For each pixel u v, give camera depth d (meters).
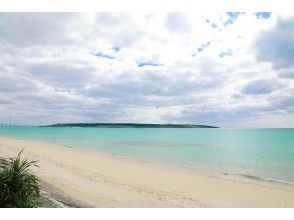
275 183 17.25
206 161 28.17
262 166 25.56
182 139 71.44
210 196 12.93
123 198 11.02
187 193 13.20
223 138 79.38
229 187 15.12
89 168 18.64
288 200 12.77
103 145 45.25
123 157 28.22
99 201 10.05
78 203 8.95
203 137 85.00
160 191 13.16
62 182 12.48
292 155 34.72
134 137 78.44
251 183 16.80
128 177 16.31
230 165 25.81
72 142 50.62
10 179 6.79
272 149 43.47
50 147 35.88
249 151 39.56
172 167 22.70
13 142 41.97
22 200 6.86
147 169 20.14
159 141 60.44
